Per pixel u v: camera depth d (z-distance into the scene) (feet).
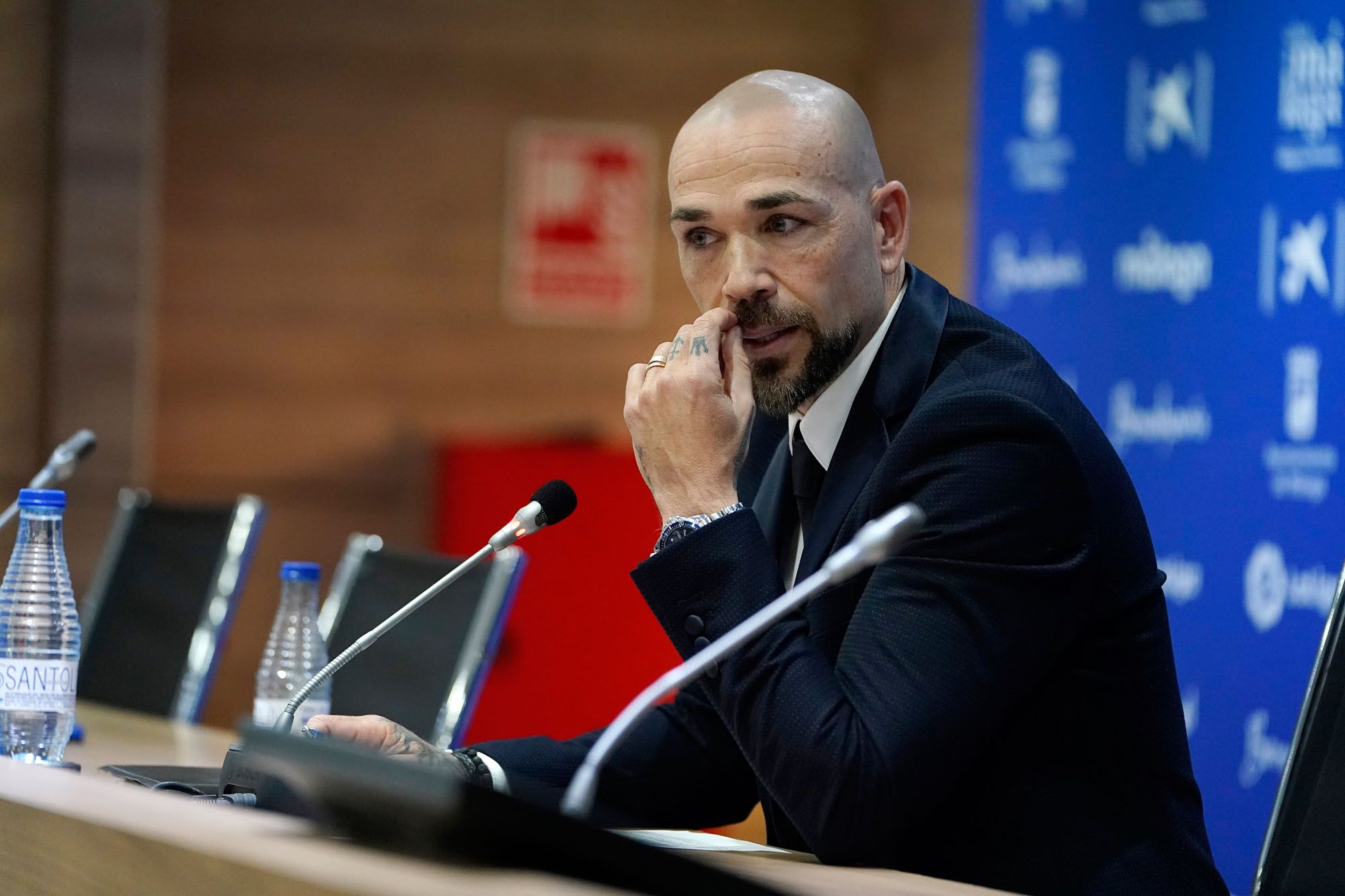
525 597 58.29
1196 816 21.20
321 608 65.87
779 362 22.20
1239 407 41.19
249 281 65.82
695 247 22.71
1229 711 40.91
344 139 66.13
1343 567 18.48
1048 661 20.06
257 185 65.77
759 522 22.09
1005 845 20.20
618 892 11.51
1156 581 21.66
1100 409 44.37
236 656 65.05
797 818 18.63
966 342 22.11
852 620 19.92
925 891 16.29
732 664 19.12
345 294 66.33
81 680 39.73
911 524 15.92
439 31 66.18
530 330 66.80
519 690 57.72
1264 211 40.88
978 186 47.37
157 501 40.98
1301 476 39.73
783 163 21.72
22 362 63.67
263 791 18.52
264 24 65.57
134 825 13.87
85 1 63.46
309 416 66.23
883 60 60.95
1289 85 40.37
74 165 63.52
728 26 66.23
